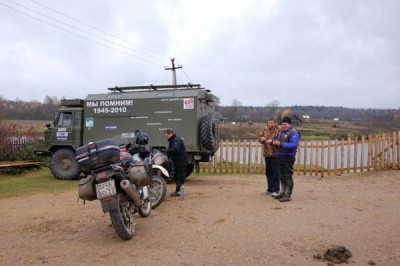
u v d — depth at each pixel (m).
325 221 6.12
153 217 6.55
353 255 4.59
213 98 13.14
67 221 6.44
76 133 13.65
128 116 12.91
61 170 13.64
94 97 13.46
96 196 5.28
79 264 4.39
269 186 8.84
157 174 7.58
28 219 6.69
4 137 17.88
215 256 4.59
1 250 4.92
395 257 4.53
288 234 5.42
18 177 14.54
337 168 14.12
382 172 13.32
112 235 5.52
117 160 5.26
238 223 6.04
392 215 6.54
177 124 12.34
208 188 10.34
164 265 4.32
